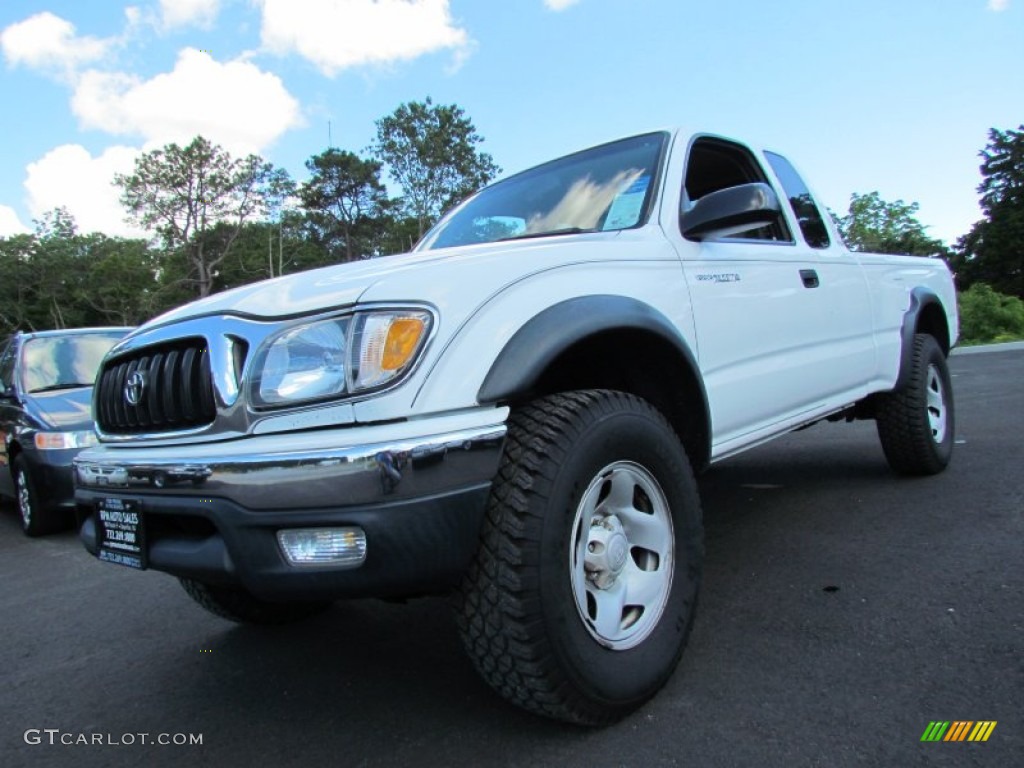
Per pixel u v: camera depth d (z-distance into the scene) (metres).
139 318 56.00
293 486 1.77
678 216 2.87
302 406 1.90
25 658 3.12
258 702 2.51
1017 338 19.98
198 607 3.62
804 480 4.97
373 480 1.73
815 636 2.58
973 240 41.56
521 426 2.02
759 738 1.98
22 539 5.75
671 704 2.20
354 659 2.80
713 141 3.40
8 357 6.66
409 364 1.84
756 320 3.04
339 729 2.26
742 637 2.62
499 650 1.89
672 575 2.32
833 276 3.73
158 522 2.12
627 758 1.93
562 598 1.91
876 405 4.52
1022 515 3.72
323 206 56.44
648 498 2.32
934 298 4.78
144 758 2.21
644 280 2.53
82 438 5.55
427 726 2.22
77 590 4.12
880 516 3.96
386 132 46.94
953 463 5.03
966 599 2.78
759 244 3.29
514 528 1.87
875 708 2.08
